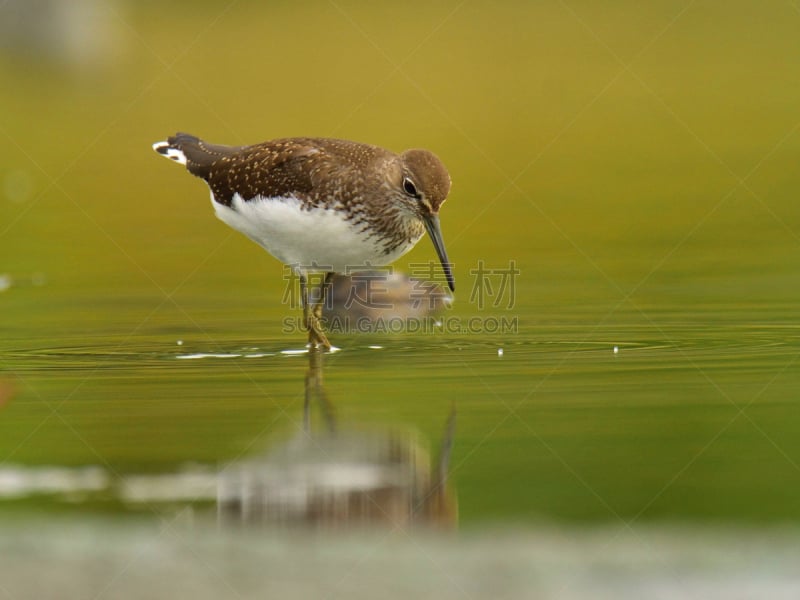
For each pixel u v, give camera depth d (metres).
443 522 7.32
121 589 6.32
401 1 37.59
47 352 12.41
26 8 33.50
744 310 13.85
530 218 19.70
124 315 14.27
